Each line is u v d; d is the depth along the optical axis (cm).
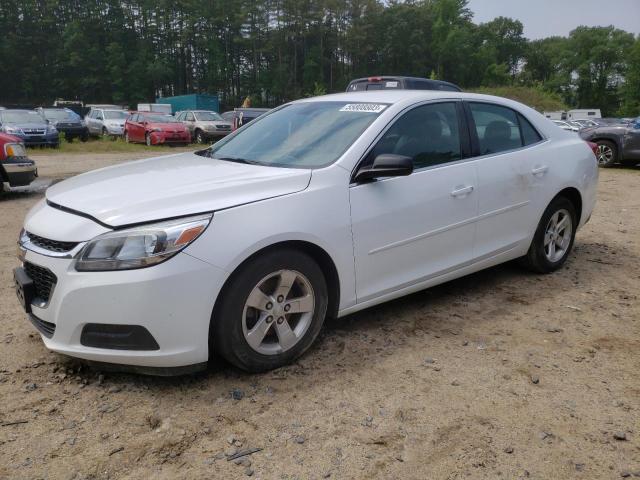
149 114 2442
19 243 317
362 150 343
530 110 474
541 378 310
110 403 280
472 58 8962
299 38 8450
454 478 230
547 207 467
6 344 342
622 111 9431
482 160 409
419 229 365
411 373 313
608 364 327
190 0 8144
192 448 247
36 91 7969
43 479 226
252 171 332
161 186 308
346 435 257
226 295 285
